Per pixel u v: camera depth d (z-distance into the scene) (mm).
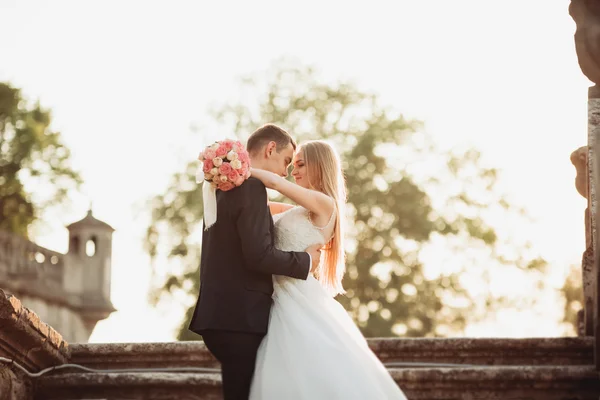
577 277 37750
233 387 5617
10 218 43375
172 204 36031
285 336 5648
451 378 7320
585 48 7477
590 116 7383
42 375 7527
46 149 44250
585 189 8445
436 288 36750
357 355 5680
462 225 37375
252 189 5684
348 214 36344
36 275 33688
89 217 36281
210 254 5734
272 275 5867
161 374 7453
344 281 35938
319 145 6242
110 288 36094
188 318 34500
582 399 7273
